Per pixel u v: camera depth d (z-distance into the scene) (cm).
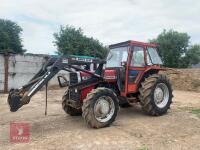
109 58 690
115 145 435
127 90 632
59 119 638
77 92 591
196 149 412
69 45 2525
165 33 3722
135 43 652
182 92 1280
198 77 1472
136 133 501
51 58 566
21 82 1409
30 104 893
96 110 537
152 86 630
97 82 611
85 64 593
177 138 467
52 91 1338
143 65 668
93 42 2628
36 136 495
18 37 3269
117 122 588
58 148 425
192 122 580
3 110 796
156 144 436
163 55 3631
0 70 1339
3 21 3188
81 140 463
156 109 637
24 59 1415
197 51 3659
